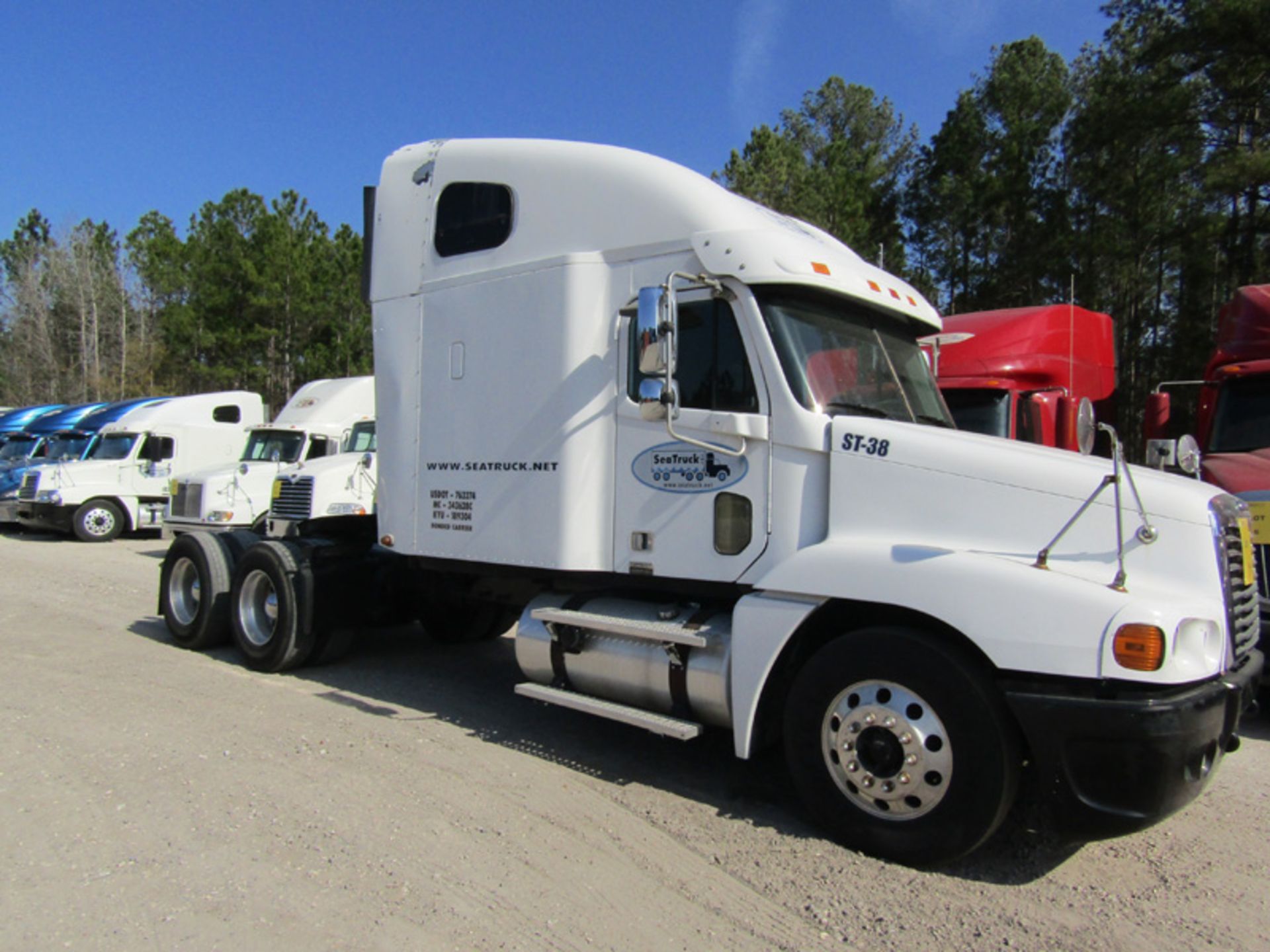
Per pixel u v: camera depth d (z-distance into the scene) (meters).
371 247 6.31
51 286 58.97
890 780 3.88
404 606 7.55
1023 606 3.57
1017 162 28.56
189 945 3.16
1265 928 3.47
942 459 4.04
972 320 10.97
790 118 49.16
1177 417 11.80
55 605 10.18
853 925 3.43
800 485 4.35
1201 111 23.31
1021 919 3.50
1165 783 3.39
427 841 4.05
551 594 5.50
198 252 44.19
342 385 16.00
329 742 5.39
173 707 6.04
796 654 4.34
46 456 20.83
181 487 13.82
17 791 4.53
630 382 4.89
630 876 3.78
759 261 4.45
